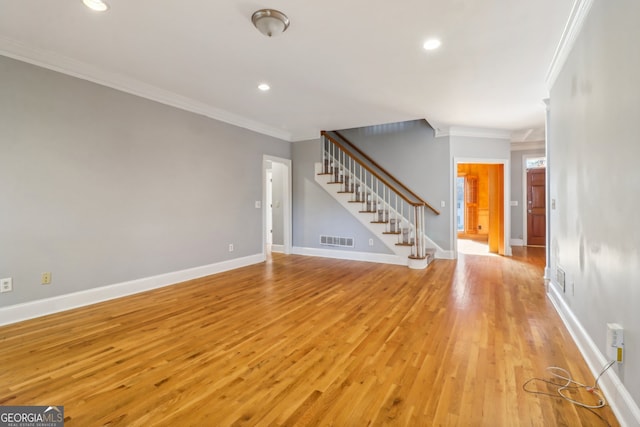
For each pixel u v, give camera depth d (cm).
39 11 221
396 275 451
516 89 368
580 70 226
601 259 186
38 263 286
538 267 503
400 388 176
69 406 160
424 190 592
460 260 564
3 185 265
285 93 389
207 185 450
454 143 571
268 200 838
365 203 574
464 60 296
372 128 638
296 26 240
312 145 614
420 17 228
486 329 258
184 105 412
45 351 220
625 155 154
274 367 200
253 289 379
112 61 303
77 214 312
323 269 493
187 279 422
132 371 194
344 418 152
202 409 158
